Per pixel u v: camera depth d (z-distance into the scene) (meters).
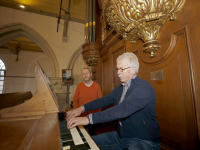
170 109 0.90
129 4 0.83
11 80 6.09
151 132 0.81
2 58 6.07
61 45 4.09
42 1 3.91
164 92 0.96
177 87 0.85
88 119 0.68
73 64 4.21
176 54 0.87
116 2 0.87
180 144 0.82
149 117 0.82
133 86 0.85
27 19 3.75
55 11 4.05
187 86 0.79
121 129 0.91
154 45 0.94
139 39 1.20
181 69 0.83
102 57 2.34
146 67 1.14
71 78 3.81
